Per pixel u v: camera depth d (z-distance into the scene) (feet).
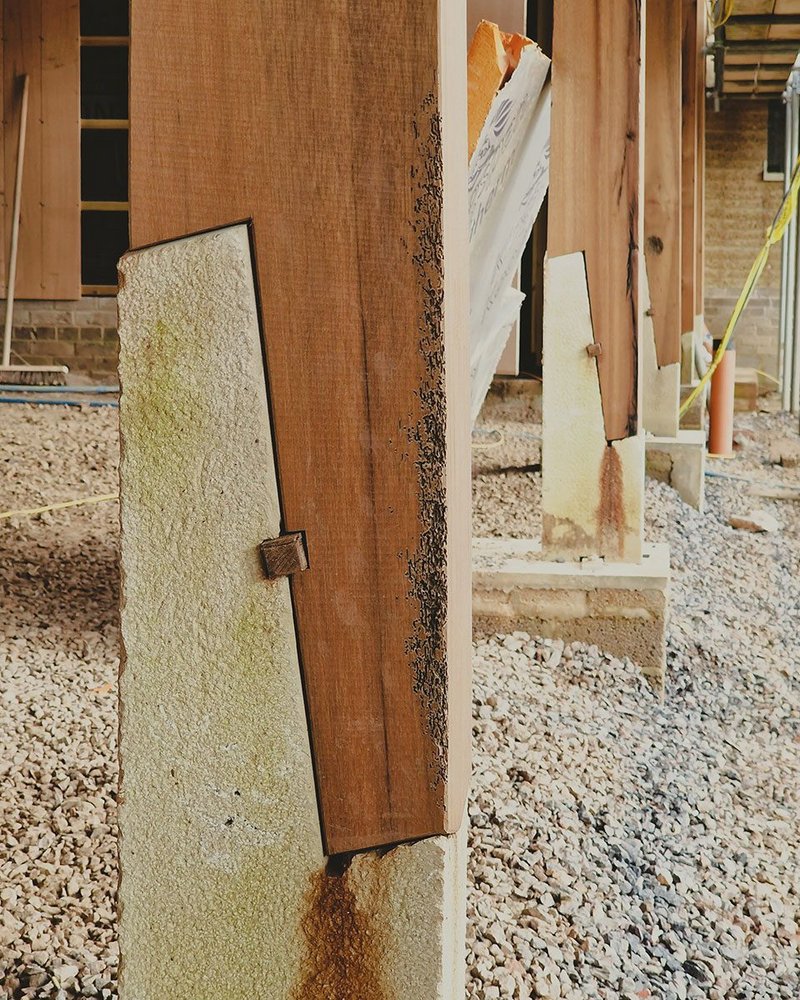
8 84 35.47
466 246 4.50
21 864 8.07
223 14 4.02
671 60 23.38
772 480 32.78
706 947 8.62
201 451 4.26
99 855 8.27
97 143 40.68
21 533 17.24
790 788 12.20
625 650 13.85
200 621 4.36
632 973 7.91
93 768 9.64
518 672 13.12
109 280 41.06
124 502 4.35
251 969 4.53
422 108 3.92
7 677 11.87
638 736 12.46
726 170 57.31
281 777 4.39
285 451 4.20
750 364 58.59
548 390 13.82
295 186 4.06
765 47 35.76
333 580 4.23
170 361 4.24
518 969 7.39
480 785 10.00
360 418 4.12
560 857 9.12
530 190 12.64
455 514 4.29
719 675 15.38
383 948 4.41
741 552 23.44
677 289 25.13
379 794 4.32
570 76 12.73
